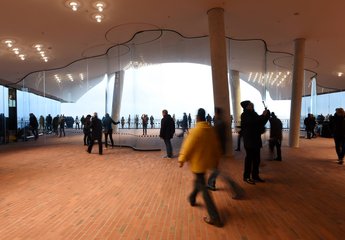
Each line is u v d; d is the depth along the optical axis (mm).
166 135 9555
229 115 9320
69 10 9164
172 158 9453
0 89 19359
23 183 6129
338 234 3428
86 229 3627
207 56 13922
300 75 12719
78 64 16734
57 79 19344
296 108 12781
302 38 12609
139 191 5391
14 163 8859
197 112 4012
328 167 7734
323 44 13484
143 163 8523
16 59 14781
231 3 9039
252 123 5820
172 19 10352
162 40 12961
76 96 19359
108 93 14836
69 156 10227
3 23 10078
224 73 9320
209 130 3912
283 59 16234
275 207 4414
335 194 5133
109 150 11914
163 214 4133
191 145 3791
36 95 21203
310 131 17422
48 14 9438
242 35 12227
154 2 8836
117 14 9734
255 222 3811
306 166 7887
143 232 3512
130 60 13555
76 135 20953
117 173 7082
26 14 9359
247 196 4996
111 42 12984
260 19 10406
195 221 3852
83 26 10742
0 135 17109
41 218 4035
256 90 14156
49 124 20750
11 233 3537
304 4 9133
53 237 3404
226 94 9305
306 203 4613
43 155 10633
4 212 4301
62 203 4707
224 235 3406
